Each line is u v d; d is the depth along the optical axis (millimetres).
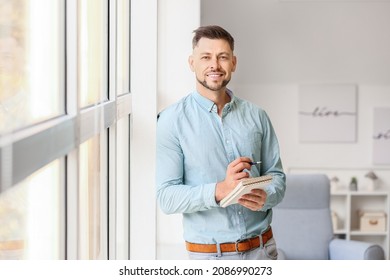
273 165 3518
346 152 7703
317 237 5812
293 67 7578
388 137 7660
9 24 1403
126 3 4152
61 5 2049
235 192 3051
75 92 2072
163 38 5070
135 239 4293
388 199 7531
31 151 1487
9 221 1531
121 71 3980
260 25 7492
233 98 3410
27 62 1630
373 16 7508
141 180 4281
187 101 3400
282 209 5863
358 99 7656
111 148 3197
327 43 7551
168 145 3344
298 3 7469
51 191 2012
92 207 2580
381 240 7680
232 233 3295
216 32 3346
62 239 2080
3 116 1329
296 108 7645
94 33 2627
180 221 5090
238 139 3371
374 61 7582
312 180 5895
